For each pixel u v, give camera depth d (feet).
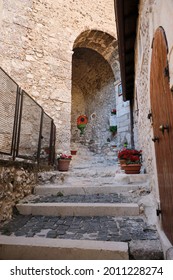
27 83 14.66
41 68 15.61
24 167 7.90
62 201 7.37
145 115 7.93
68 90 16.65
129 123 19.01
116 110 21.35
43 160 11.55
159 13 3.62
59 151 15.11
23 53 14.90
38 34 16.05
